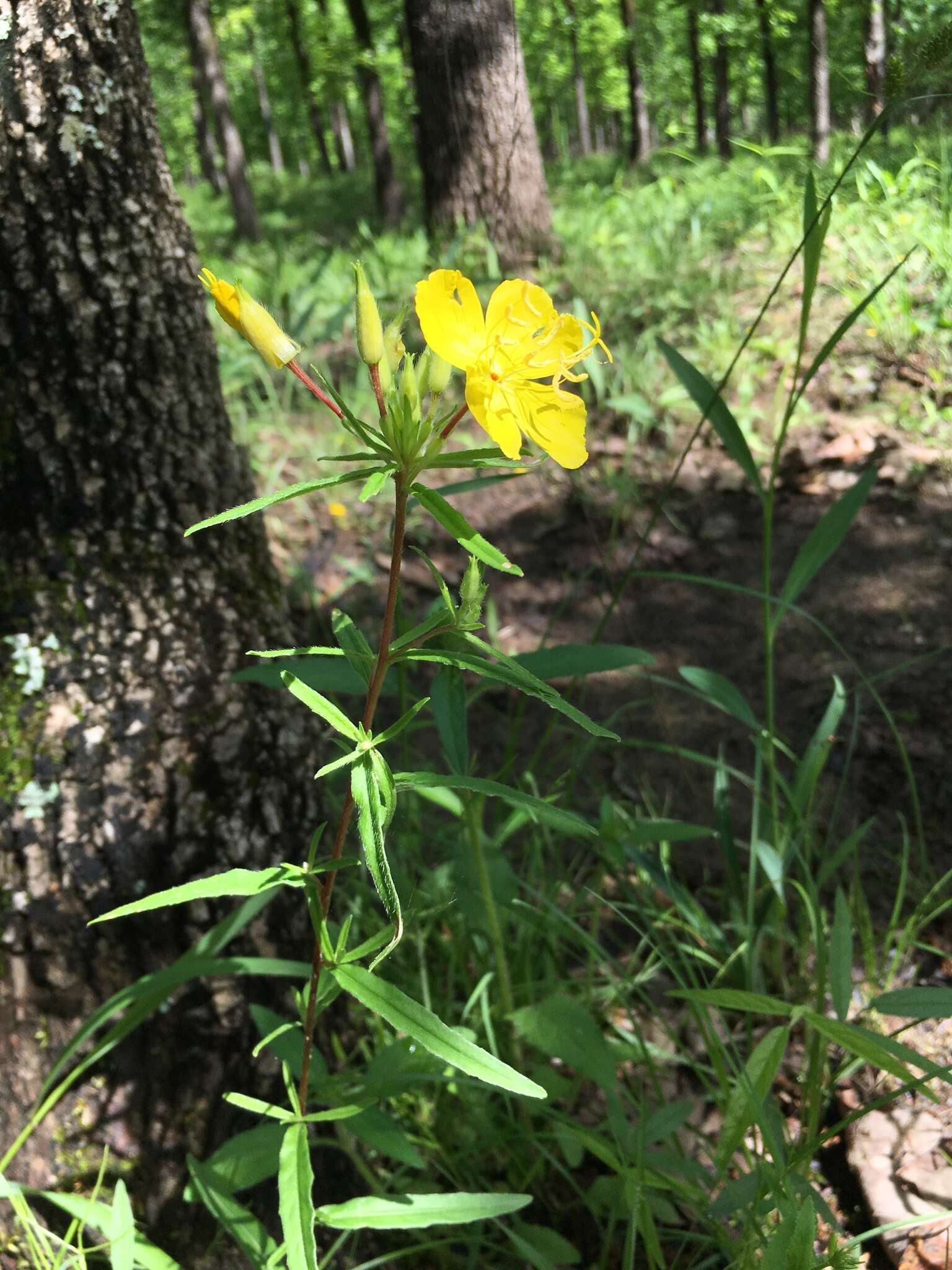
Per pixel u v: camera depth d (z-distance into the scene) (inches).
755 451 29.4
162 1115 12.8
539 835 19.3
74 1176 12.4
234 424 32.6
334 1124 13.2
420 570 28.1
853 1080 15.0
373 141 91.7
